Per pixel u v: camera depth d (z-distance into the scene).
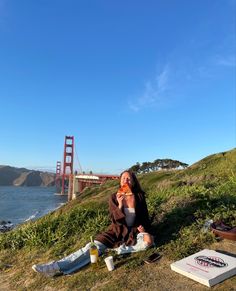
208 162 13.90
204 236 5.61
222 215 6.19
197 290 4.30
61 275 5.61
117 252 5.61
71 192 93.00
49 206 83.19
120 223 5.79
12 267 6.79
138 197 5.87
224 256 4.80
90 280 5.18
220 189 7.72
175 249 5.43
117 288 4.77
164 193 8.43
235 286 4.21
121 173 6.04
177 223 6.36
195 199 7.21
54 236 7.32
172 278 4.70
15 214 63.59
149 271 5.01
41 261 6.59
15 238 7.89
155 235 6.12
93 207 10.10
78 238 7.05
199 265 4.71
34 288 5.57
